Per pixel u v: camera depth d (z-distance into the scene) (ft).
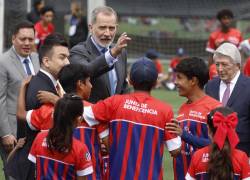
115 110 31.48
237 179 30.40
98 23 37.40
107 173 32.37
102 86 37.24
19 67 38.88
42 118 31.48
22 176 32.68
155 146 31.32
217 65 36.55
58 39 33.09
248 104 36.37
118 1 133.18
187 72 33.35
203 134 33.37
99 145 32.17
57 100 30.22
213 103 33.55
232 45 36.65
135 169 31.17
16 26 38.93
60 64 32.71
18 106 32.68
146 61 31.76
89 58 37.50
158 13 133.59
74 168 30.14
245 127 36.37
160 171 31.50
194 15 132.87
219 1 131.44
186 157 33.73
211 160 29.99
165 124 31.42
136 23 184.34
